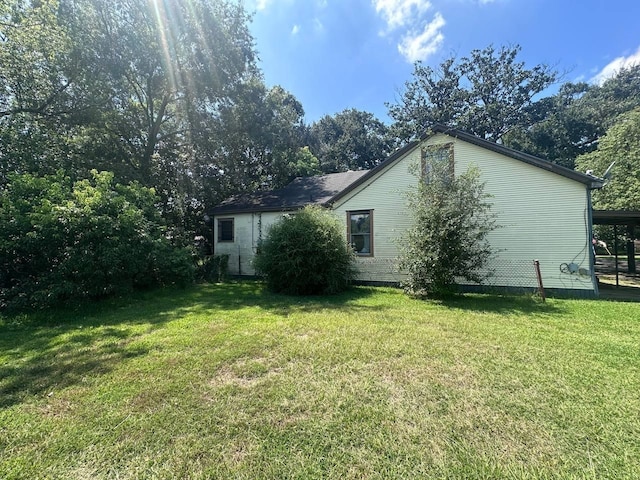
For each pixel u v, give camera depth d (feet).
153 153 54.34
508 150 27.58
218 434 7.73
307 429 7.88
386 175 33.27
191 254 38.60
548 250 26.63
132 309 22.56
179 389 10.05
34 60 36.11
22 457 7.03
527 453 6.93
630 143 48.52
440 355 12.63
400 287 31.07
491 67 86.43
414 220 26.35
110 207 25.53
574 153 87.04
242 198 50.06
